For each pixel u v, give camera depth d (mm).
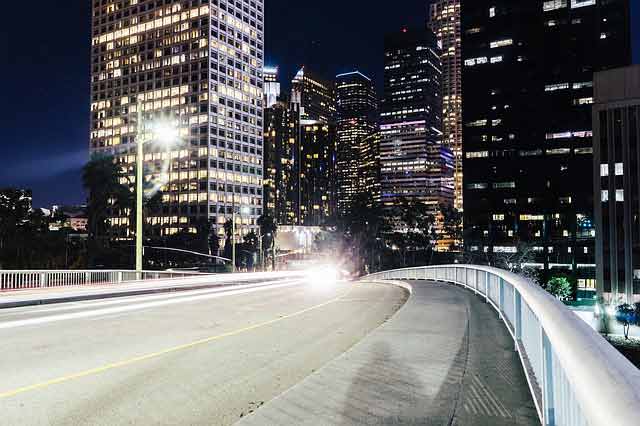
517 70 155375
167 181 191875
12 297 18062
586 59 148625
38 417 5883
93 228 111625
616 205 86000
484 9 160625
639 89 86062
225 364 8570
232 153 195625
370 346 8258
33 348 9914
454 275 23906
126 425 5625
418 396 5664
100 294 22484
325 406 5402
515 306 7672
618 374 1978
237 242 186375
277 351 9656
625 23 148000
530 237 147125
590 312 91750
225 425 5625
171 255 164625
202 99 186500
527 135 152500
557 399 3908
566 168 147125
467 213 157000
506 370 6590
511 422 4820
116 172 114625
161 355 9281
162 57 195750
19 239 91938
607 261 85438
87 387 7152
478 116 158500
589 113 146750
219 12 190875
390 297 21047
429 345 8234
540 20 154125
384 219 180250
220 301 19875
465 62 162125
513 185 152250
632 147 85812
